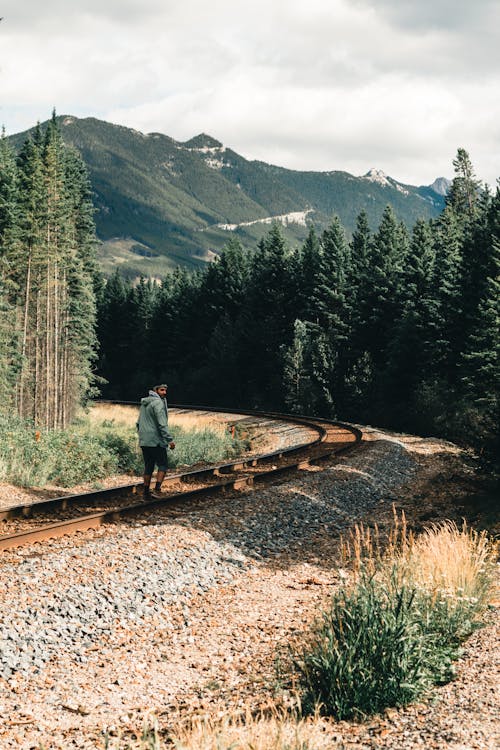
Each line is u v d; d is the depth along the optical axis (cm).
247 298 7644
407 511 1434
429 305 4803
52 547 955
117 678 618
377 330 6138
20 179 4734
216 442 2781
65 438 1927
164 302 8994
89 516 1089
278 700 540
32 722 525
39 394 4906
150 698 580
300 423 4031
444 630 627
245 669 630
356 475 1773
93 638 704
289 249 7612
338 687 523
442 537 864
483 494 1523
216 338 7569
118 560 898
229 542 1083
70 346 5362
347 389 5656
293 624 748
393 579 680
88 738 501
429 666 553
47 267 4591
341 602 655
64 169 5394
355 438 2866
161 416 1340
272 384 6844
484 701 483
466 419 3050
